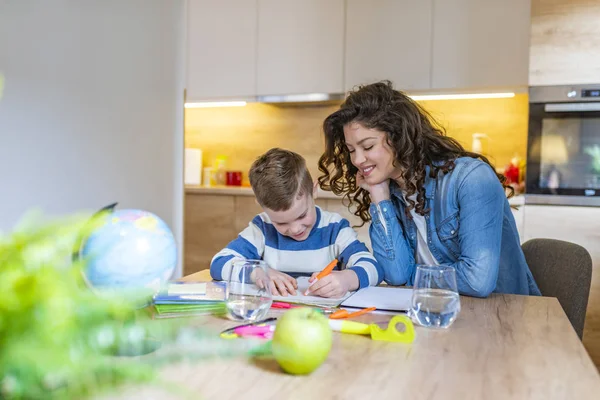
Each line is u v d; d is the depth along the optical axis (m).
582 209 2.94
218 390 0.70
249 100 3.79
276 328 0.76
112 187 2.21
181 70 2.66
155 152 2.47
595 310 2.88
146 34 2.39
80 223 0.47
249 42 3.76
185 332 0.51
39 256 0.42
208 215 3.72
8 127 1.73
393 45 3.43
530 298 1.31
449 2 3.31
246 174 4.14
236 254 1.51
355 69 3.51
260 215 1.66
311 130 3.97
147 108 2.41
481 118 3.56
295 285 1.32
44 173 1.87
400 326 1.00
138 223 0.86
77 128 2.02
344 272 1.35
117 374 0.41
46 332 0.38
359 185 1.62
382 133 1.50
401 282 1.55
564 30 2.91
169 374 0.75
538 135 3.00
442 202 1.51
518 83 3.21
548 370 0.79
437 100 3.63
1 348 0.37
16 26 1.74
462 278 1.34
